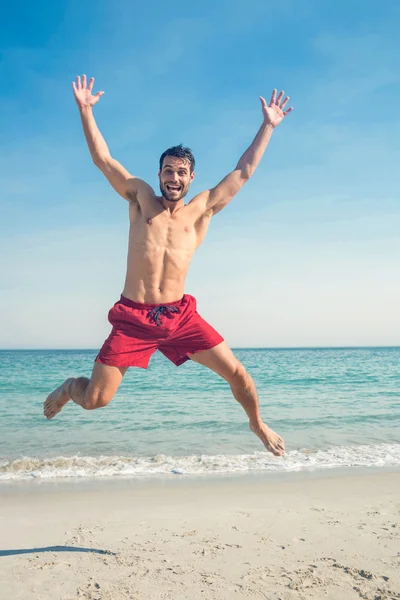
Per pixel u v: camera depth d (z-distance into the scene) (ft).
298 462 29.63
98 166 13.69
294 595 12.57
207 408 51.60
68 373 96.58
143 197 13.53
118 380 13.23
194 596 12.54
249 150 14.53
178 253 13.47
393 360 164.96
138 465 29.01
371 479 25.43
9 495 22.77
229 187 14.15
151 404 54.54
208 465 28.94
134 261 13.39
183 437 37.65
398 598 12.37
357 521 18.67
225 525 18.30
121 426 42.06
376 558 15.01
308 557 15.12
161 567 14.39
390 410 50.55
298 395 63.10
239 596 12.54
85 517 19.36
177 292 13.53
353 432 39.58
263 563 14.66
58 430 40.45
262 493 22.93
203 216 14.14
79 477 26.35
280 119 14.74
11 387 71.26
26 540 16.81
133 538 16.97
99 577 13.73
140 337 13.17
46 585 13.23
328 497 22.13
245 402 14.07
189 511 20.10
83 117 13.44
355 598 12.39
